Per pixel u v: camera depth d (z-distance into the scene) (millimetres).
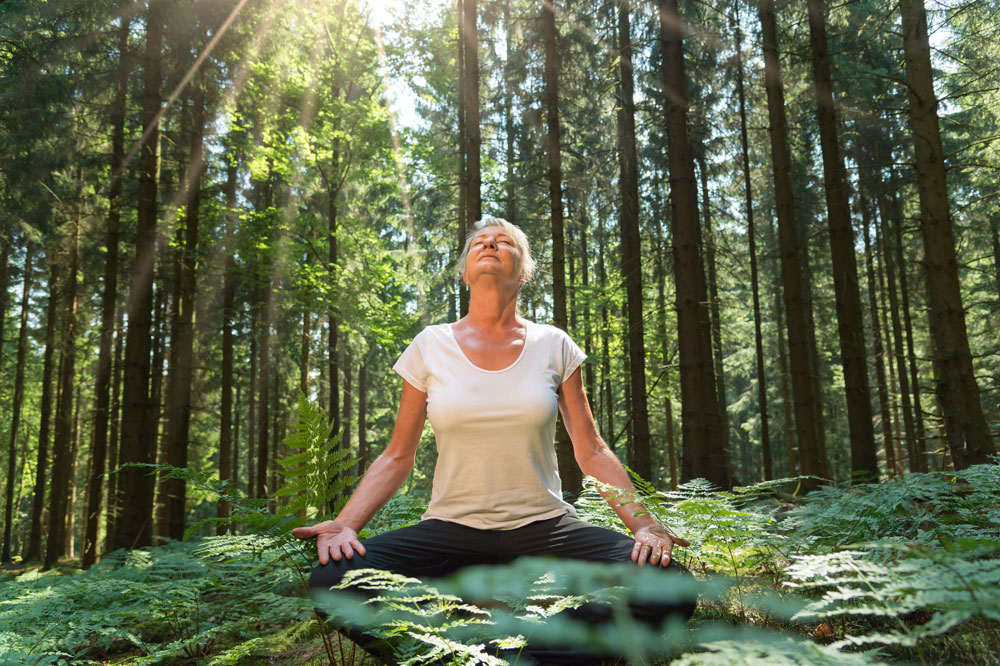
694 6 12766
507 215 17062
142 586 2889
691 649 1636
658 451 22203
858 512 2441
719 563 2201
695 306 8750
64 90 10891
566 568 1543
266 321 15438
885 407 17016
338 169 14711
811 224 16953
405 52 15453
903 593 1056
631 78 13266
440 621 1620
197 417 17375
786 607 1352
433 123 17547
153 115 10578
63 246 15562
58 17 10648
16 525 27578
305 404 2072
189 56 11867
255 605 2885
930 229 6750
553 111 11734
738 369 25203
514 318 2328
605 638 1396
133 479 9414
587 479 2018
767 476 15398
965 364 6438
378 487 2117
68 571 10984
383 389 28531
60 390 18922
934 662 1529
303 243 13680
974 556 1192
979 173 14953
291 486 2051
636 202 13359
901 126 14273
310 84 13453
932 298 6727
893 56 13781
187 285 12461
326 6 14594
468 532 2010
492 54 14250
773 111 10477
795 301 10164
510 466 2037
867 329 18094
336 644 2498
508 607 1764
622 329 16453
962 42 9648
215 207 12977
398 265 18016
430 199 17062
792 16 12711
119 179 12414
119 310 16234
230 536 2416
